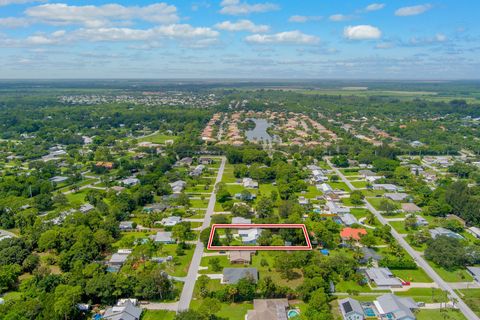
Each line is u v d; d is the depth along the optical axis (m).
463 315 116.25
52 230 159.12
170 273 140.12
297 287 127.44
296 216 177.62
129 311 113.44
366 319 114.69
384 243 166.62
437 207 198.62
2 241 153.00
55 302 111.31
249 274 130.25
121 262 146.25
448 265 143.50
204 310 109.00
